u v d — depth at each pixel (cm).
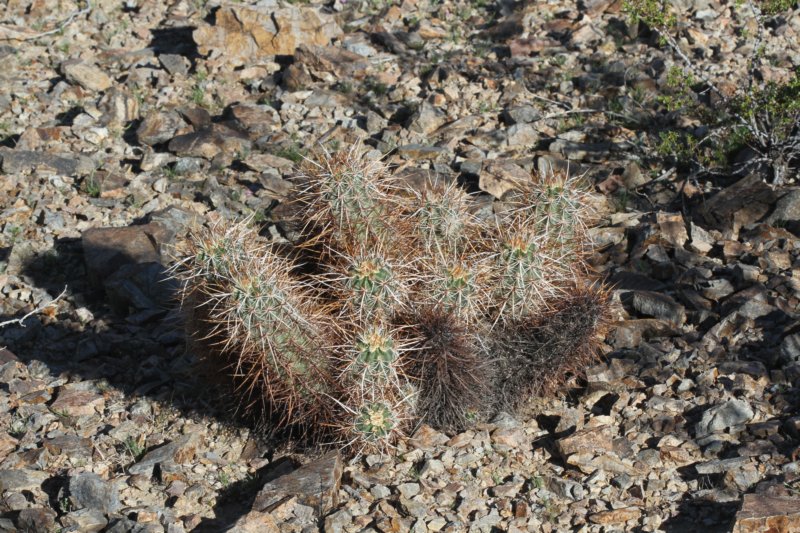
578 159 779
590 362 535
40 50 1023
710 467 462
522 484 466
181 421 523
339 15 1058
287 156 809
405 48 995
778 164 710
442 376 468
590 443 478
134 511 453
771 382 518
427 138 824
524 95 877
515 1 1058
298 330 450
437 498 452
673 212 701
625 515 438
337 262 491
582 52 941
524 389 507
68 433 514
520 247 482
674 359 549
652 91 855
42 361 595
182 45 1028
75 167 803
